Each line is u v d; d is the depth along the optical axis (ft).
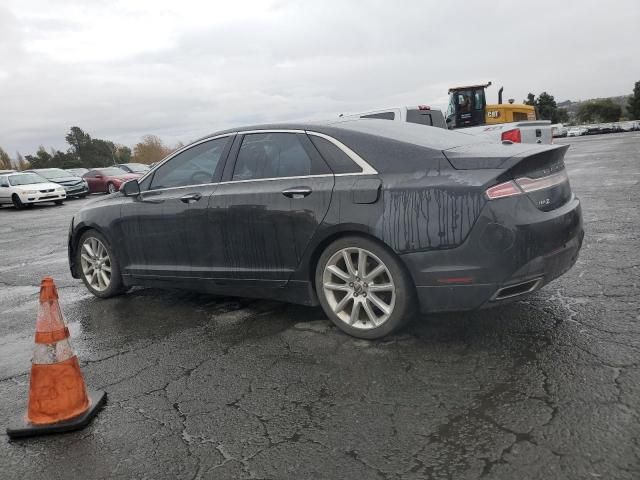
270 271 13.17
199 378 11.00
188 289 15.40
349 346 11.80
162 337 13.64
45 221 50.11
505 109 59.98
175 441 8.73
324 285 12.33
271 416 9.23
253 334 13.16
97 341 13.82
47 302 9.57
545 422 8.23
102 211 17.15
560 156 12.10
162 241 15.43
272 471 7.69
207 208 14.06
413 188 10.91
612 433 7.79
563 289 14.33
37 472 8.23
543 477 7.02
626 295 13.43
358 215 11.41
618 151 71.77
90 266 18.20
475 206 10.34
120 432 9.17
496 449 7.70
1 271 25.14
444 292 10.75
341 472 7.53
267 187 13.00
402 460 7.67
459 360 10.63
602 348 10.53
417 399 9.30
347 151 12.06
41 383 9.44
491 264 10.34
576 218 11.63
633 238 19.58
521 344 11.08
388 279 11.51
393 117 34.30
